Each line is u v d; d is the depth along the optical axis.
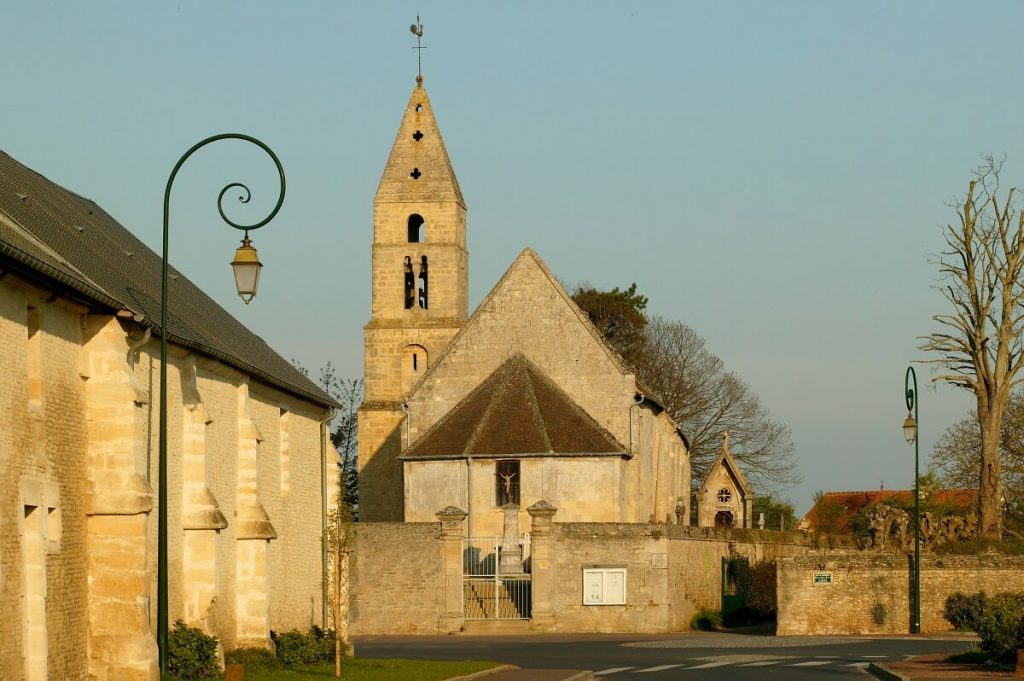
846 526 98.44
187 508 35.50
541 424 67.38
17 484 25.34
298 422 47.62
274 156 29.58
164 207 29.14
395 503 77.12
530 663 43.06
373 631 58.72
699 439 104.31
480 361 71.38
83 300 27.55
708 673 39.09
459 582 58.56
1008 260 72.69
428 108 80.69
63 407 27.84
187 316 37.88
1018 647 40.28
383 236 79.38
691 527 62.94
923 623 57.94
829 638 55.22
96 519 29.05
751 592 70.44
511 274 71.81
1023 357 72.50
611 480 66.06
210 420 36.97
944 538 68.50
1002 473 84.88
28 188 34.75
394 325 78.69
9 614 24.97
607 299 110.19
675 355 106.62
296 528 46.72
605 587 58.59
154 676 29.17
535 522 58.88
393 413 77.62
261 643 39.41
